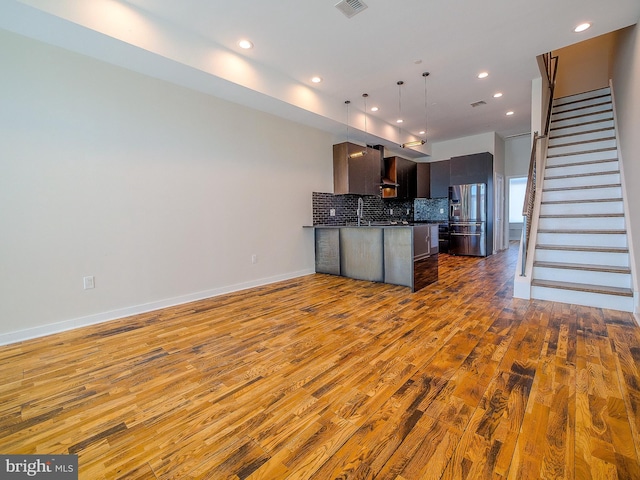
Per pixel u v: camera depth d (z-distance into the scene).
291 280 4.89
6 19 2.31
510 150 8.06
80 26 2.41
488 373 1.94
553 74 5.65
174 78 3.36
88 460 1.32
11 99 2.53
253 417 1.59
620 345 2.25
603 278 3.27
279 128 4.77
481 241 6.75
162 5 2.64
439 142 8.02
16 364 2.19
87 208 2.96
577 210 4.03
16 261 2.59
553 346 2.27
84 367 2.14
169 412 1.64
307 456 1.32
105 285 3.09
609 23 3.00
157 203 3.45
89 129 2.94
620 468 1.20
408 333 2.62
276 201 4.78
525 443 1.35
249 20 2.85
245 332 2.73
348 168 5.60
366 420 1.54
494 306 3.26
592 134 4.78
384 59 3.61
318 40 3.20
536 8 2.76
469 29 3.06
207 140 3.87
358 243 4.88
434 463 1.26
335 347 2.38
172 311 3.37
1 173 2.50
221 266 4.08
